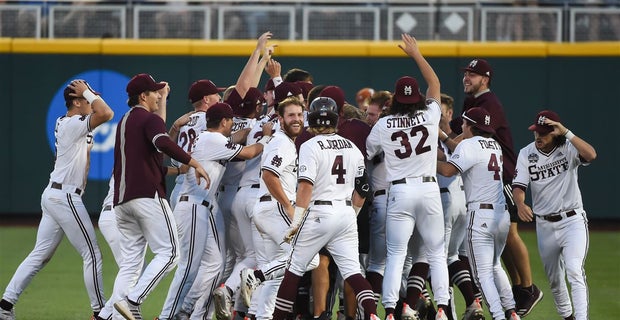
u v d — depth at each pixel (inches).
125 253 1282.0
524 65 2576.3
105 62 2605.8
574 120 2586.1
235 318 1360.7
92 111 1391.5
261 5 2620.6
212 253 1344.7
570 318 1353.3
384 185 1349.7
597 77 2573.8
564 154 1270.9
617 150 2583.7
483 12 2608.3
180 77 2598.4
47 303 1589.6
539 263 2038.6
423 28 2613.2
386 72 2588.6
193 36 2628.0
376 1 2625.5
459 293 1705.2
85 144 1366.9
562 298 1349.7
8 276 1843.0
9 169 2642.7
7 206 2645.2
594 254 2172.7
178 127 1494.8
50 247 1387.8
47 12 2647.6
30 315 1487.5
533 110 2588.6
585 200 2605.8
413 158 1285.7
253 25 2625.5
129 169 1247.5
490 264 1327.5
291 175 1266.0
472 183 1334.9
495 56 2573.8
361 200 1229.7
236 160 1344.7
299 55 2586.1
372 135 1316.4
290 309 1194.6
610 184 2596.0
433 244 1293.1
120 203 1246.3
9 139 2637.8
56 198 1353.3
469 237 1333.7
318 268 1286.9
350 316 1315.2
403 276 1408.7
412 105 1290.6
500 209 1331.2
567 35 2613.2
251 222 1358.3
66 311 1521.9
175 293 1323.8
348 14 2615.7
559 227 1286.9
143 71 2598.4
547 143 1272.1
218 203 1406.3
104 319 1272.1
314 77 2591.0
